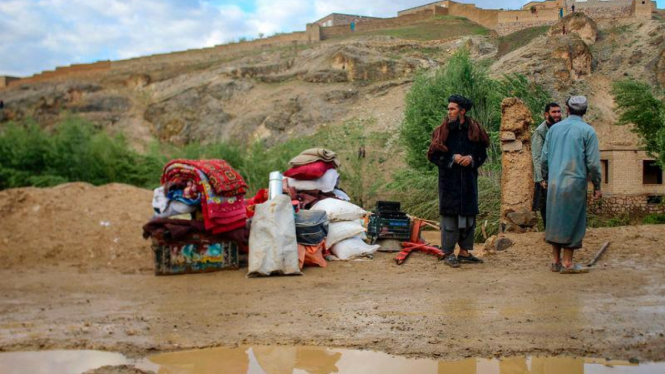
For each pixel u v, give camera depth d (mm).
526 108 9727
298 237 8492
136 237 10664
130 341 4973
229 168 8797
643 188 21078
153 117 59125
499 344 4578
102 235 10656
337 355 4500
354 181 18875
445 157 7730
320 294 6699
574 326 4918
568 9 52812
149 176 23922
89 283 8047
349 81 52562
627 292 5980
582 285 6367
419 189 15055
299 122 49219
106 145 24484
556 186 6926
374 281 7293
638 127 18781
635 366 4066
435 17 67000
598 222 14898
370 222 9430
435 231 13039
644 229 8836
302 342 4840
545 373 3979
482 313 5457
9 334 5320
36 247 10328
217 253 8555
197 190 8539
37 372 4266
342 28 68938
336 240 8781
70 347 4852
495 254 8555
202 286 7531
